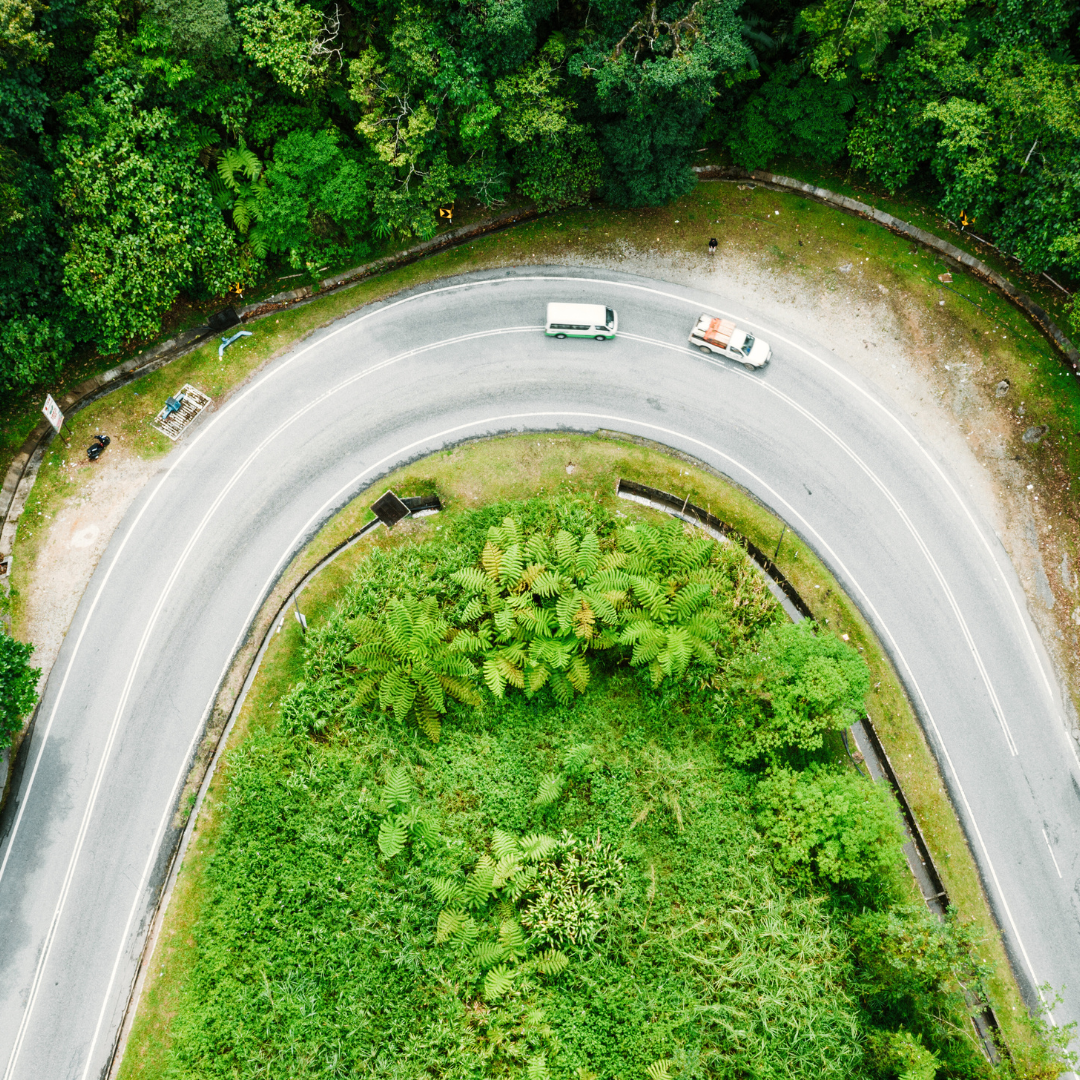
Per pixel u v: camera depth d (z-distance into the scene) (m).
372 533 25.69
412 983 20.00
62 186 23.30
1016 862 23.91
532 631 22.47
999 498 27.28
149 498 26.00
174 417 26.94
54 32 22.44
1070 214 25.55
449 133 25.84
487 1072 19.38
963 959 19.08
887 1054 19.28
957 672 25.55
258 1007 19.83
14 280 23.19
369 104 24.55
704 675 22.95
